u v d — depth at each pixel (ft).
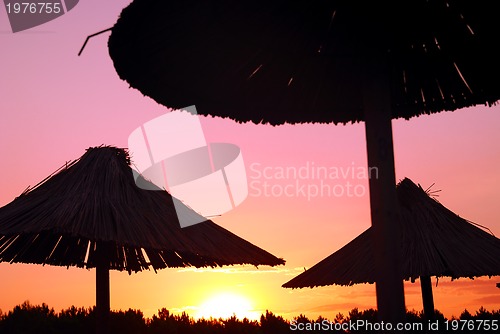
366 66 12.20
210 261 22.74
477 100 15.10
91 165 21.39
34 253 21.80
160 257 22.90
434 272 24.00
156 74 13.34
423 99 15.46
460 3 11.42
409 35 12.64
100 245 21.17
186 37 12.25
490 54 13.15
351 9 11.82
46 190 20.54
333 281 26.03
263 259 22.18
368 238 27.99
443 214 27.25
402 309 11.03
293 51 13.05
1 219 19.12
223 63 13.33
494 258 25.04
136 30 11.64
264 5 11.60
